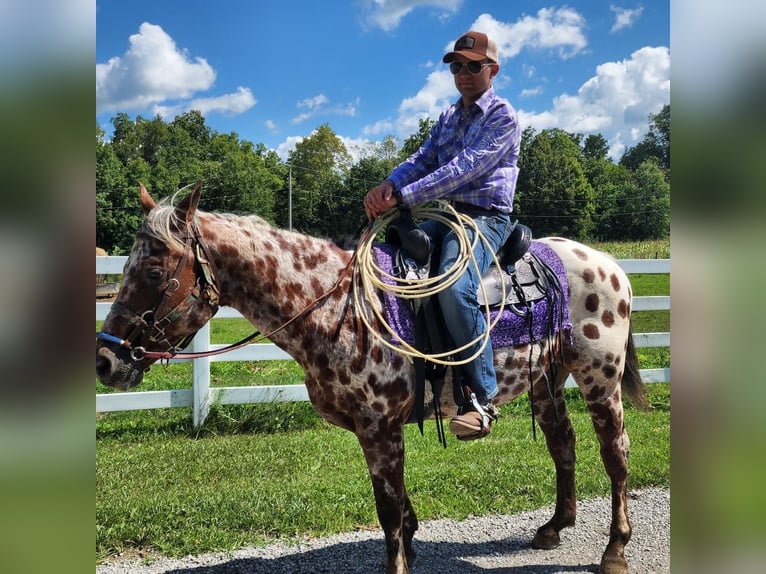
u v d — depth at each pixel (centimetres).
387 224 296
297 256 277
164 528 369
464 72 301
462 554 353
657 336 707
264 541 363
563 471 361
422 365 280
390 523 275
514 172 313
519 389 310
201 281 259
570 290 323
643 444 560
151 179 4681
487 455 523
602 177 6050
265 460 506
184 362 909
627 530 325
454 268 278
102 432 584
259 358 608
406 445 554
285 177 6762
